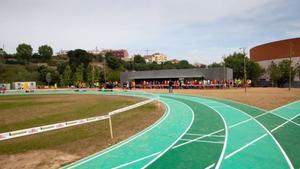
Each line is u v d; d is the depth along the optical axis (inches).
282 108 815.1
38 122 660.1
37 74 3946.9
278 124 580.1
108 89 2009.1
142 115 746.2
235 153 381.4
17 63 4704.7
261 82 2876.5
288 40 2851.9
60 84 3503.9
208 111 800.3
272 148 401.4
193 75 2273.6
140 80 2539.4
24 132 367.6
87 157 377.7
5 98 1521.9
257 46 3297.2
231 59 2787.9
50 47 5447.8
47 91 2297.0
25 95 1808.6
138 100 1194.6
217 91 1599.4
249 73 2741.1
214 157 366.0
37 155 392.5
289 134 487.5
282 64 2591.0
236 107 866.8
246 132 509.7
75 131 552.7
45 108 949.8
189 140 460.8
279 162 340.8
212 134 500.1
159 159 362.9
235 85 2174.0
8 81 3607.3
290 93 1343.5
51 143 460.1
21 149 425.4
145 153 391.2
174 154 383.6
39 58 5300.2
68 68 3494.1
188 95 1379.2
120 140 472.1
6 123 654.5
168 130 544.4
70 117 728.3
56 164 351.9
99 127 590.6
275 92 1438.2
